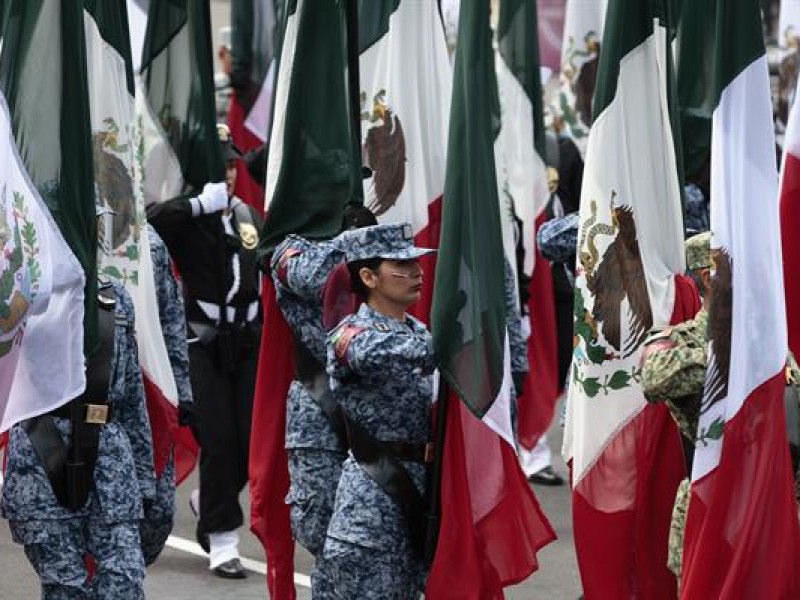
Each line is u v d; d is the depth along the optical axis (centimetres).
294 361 2695
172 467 2761
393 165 3064
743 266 2184
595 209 2556
